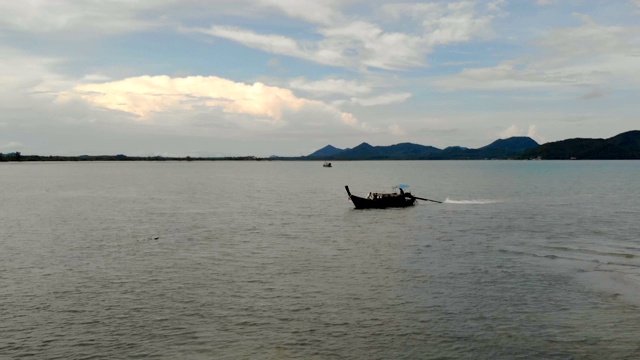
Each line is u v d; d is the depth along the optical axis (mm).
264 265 43594
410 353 26047
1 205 92938
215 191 133375
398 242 54312
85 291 35781
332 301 33719
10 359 25297
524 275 39969
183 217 75875
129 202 100062
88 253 48281
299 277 39688
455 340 27531
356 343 27219
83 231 61562
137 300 33844
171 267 42719
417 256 47094
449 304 33062
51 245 52281
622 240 54906
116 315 31094
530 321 30125
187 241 54875
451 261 44938
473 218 73812
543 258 45875
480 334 28297
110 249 50219
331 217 76062
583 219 71875
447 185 157625
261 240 55656
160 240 55406
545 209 85188
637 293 35188
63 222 69750
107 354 25906
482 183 165250
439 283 37844
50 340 27469
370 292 35688
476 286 37031
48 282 38000
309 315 31156
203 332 28609
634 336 27953
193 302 33469
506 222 69375
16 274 40281
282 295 34969
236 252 49000
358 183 174500
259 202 101062
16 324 29578
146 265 43406
